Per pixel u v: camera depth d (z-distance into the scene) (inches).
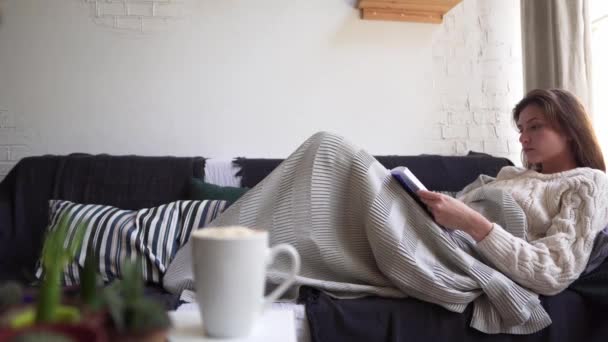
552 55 81.7
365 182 44.3
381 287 44.2
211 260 21.8
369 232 43.1
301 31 86.7
